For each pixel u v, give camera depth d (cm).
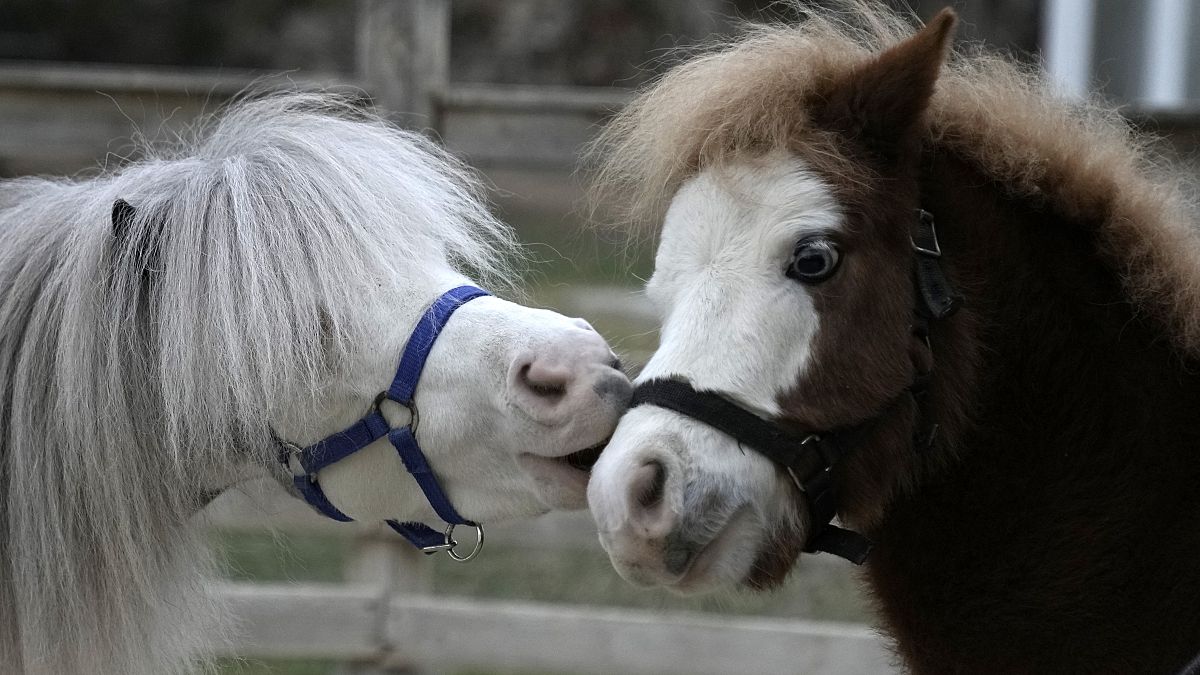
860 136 290
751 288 277
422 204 331
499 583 752
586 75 1969
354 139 339
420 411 308
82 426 306
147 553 316
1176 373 306
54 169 964
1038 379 306
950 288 295
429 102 621
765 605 708
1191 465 299
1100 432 304
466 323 308
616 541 269
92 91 626
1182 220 321
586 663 562
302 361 305
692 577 278
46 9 2011
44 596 312
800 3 349
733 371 273
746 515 277
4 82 620
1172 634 292
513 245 376
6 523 316
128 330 311
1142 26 1033
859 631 543
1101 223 307
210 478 324
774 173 281
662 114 304
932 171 309
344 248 309
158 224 315
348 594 573
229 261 306
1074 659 301
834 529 296
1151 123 583
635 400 283
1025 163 307
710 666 553
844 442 283
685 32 1852
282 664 674
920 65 283
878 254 283
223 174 320
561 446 297
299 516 579
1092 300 310
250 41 2091
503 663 567
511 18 1989
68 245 318
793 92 291
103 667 321
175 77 624
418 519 332
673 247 288
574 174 468
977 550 309
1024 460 306
